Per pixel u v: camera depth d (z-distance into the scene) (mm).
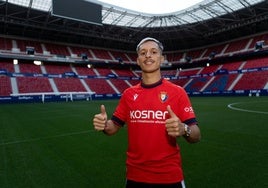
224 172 5590
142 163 2305
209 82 49750
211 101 30891
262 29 49125
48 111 21594
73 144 8898
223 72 49438
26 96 36219
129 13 44250
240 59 51906
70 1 36719
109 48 60812
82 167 6250
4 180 5465
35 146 8680
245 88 41562
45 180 5418
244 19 45406
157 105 2297
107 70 56438
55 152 7816
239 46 51406
